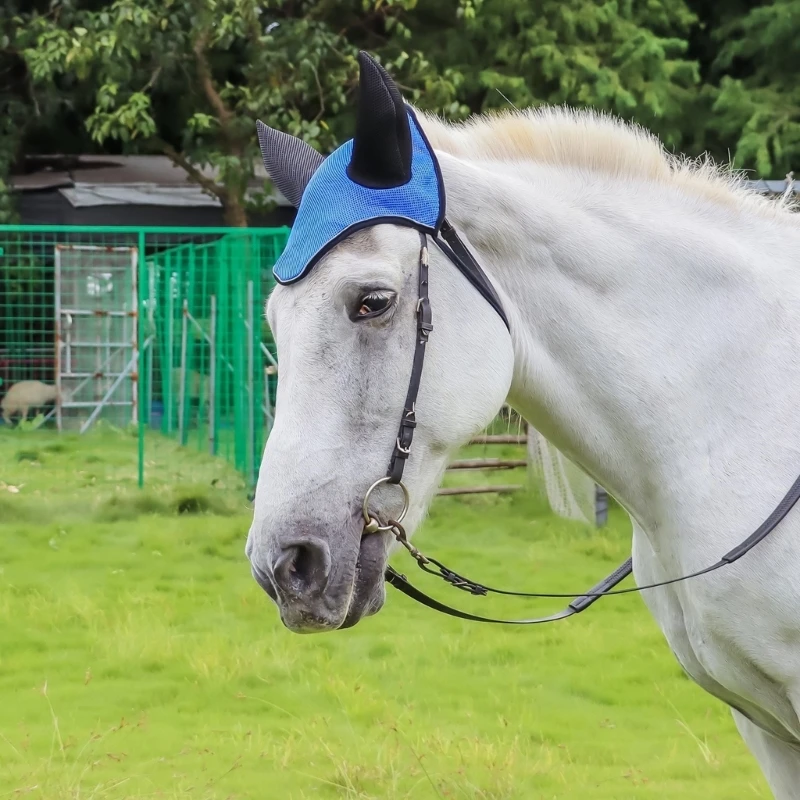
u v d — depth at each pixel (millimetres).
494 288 2496
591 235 2564
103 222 15531
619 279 2561
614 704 5508
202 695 5445
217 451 12438
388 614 6898
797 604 2428
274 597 2270
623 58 13281
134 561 8016
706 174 2830
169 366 13594
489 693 5508
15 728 4988
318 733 4914
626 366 2541
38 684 5586
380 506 2316
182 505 9664
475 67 13375
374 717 5133
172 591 7281
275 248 10430
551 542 8781
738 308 2590
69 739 4805
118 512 9438
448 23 13648
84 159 16531
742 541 2465
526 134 2730
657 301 2572
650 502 2623
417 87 12594
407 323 2344
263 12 13617
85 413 14547
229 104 13852
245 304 10602
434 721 5129
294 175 2697
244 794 4266
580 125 2748
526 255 2537
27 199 15516
